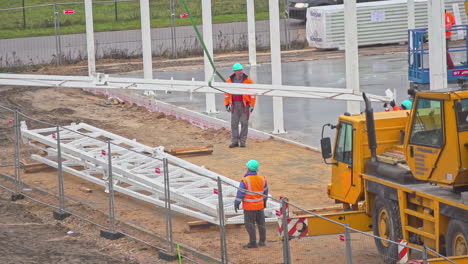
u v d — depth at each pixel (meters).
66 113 46.09
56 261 22.70
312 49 67.19
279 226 21.52
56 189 30.52
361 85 48.22
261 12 84.12
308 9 66.69
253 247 23.03
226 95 36.81
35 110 46.81
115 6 81.69
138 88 31.25
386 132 22.25
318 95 29.55
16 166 30.25
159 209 27.77
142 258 22.97
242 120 36.94
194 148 35.81
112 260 22.80
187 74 56.25
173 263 22.33
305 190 29.20
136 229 25.45
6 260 22.73
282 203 20.08
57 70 59.72
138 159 30.39
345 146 22.69
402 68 54.09
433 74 28.67
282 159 34.44
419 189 19.98
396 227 20.75
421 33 40.31
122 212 27.34
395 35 65.62
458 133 18.72
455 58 50.62
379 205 21.52
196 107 46.09
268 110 45.41
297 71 55.62
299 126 40.41
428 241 20.09
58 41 69.19
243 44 68.81
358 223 22.25
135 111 46.97
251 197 22.75
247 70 57.47
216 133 40.44
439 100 18.98
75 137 34.38
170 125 43.03
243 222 25.02
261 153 35.75
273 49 38.03
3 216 27.70
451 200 18.77
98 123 43.28
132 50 67.94
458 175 18.80
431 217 19.62
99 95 52.22
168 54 66.12
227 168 33.16
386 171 21.03
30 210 28.47
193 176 28.70
